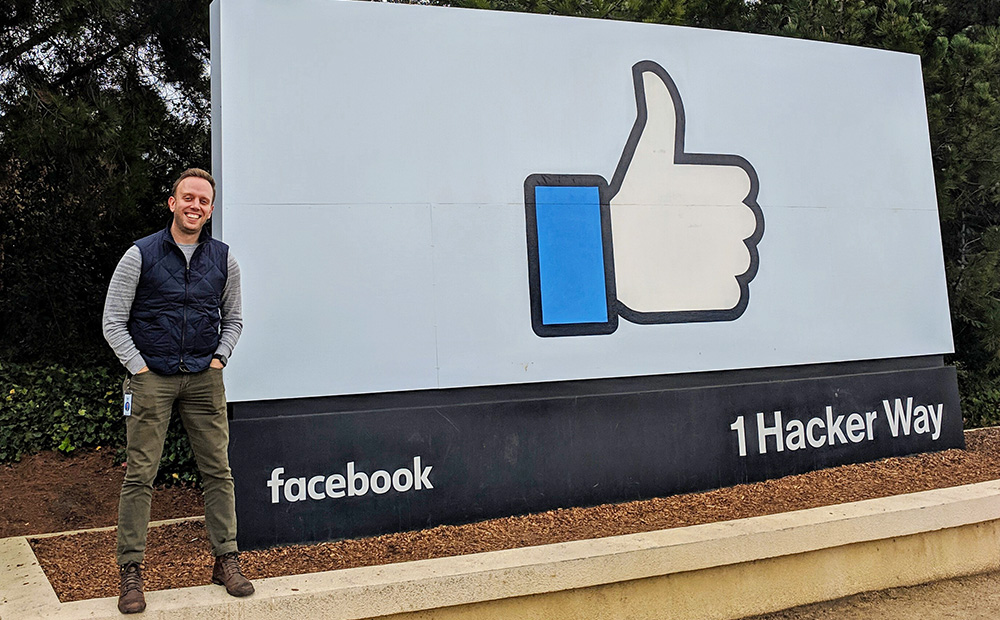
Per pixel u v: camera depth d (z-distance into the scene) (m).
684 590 4.00
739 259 5.40
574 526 4.50
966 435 6.69
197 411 3.47
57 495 6.20
